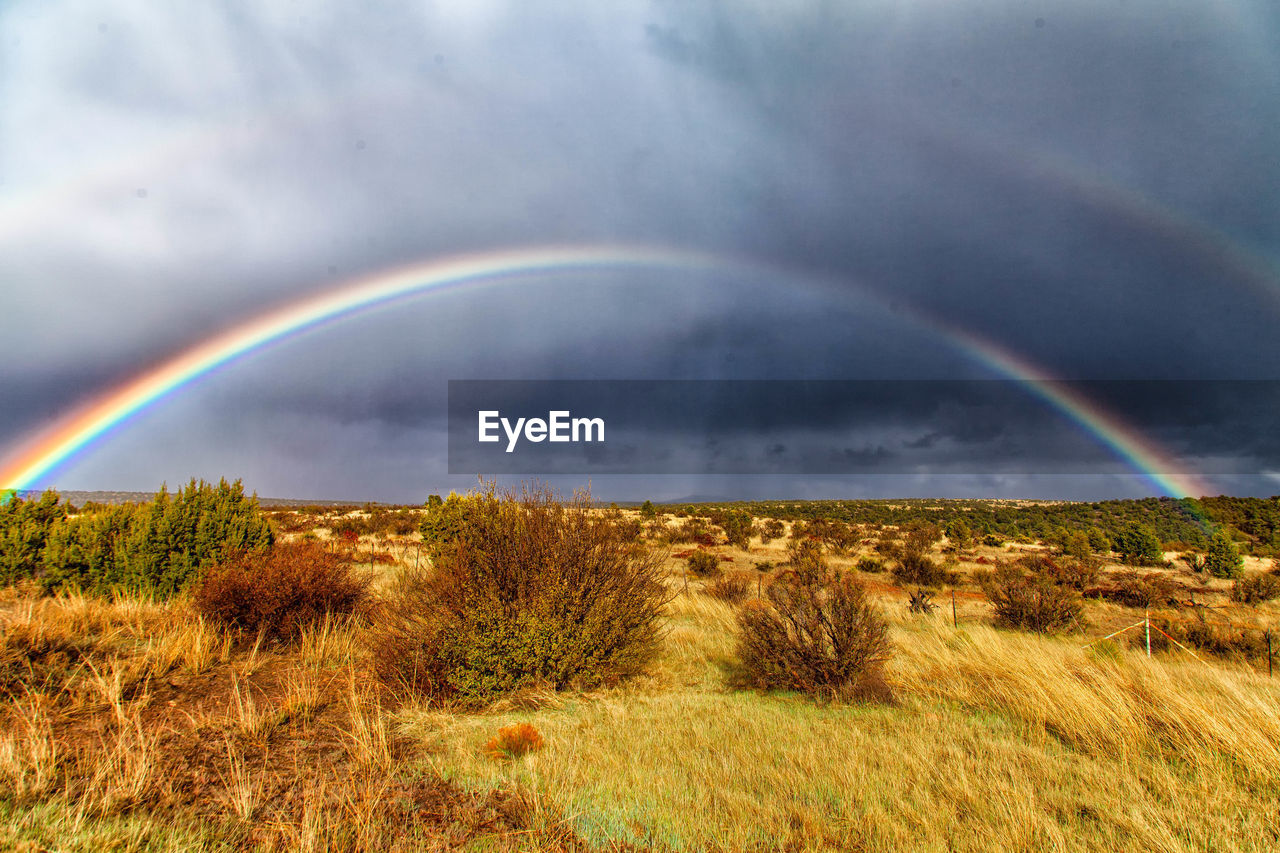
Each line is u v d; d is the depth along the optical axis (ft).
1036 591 49.24
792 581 45.44
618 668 24.56
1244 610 64.28
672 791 14.62
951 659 28.91
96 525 38.40
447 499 48.06
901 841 12.35
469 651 21.91
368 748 16.15
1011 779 15.72
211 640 26.58
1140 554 116.26
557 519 26.12
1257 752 16.51
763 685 24.72
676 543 134.21
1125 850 12.16
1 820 11.56
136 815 12.29
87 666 22.22
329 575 31.89
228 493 40.50
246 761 15.60
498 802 13.88
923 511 278.26
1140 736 18.45
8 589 38.68
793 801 14.21
